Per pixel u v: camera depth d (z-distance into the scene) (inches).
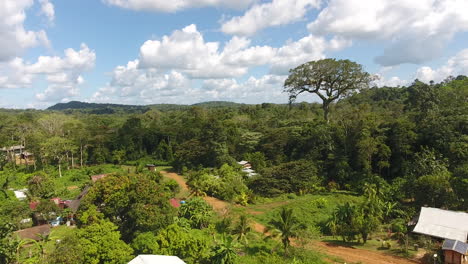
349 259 1082.7
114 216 1137.4
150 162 3154.5
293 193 1925.4
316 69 2406.5
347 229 1273.4
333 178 2054.6
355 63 2336.4
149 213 1062.4
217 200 1872.5
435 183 1360.7
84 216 1036.5
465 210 1366.9
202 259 974.4
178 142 3363.7
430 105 2149.4
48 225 1311.5
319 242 1269.7
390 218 1423.5
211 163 2664.9
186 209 1368.1
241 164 2471.7
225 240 1002.1
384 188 1605.6
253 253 1118.4
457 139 1694.1
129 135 3358.8
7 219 1227.9
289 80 2566.4
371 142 1876.2
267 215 1545.3
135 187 1119.0
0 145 2942.9
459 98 2191.2
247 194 1866.4
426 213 1259.8
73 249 820.0
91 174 2524.6
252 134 2805.1
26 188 2032.5
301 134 2426.2
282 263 1016.2
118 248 866.8
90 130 3307.1
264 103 5580.7
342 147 2172.7
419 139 1851.6
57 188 2098.9
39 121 3255.4
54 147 2637.8
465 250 975.0
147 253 916.0
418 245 1152.2
